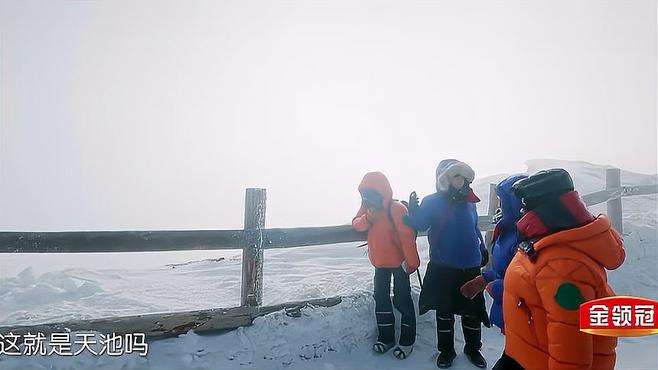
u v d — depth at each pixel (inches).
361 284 216.2
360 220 188.7
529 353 87.6
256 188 179.3
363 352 183.3
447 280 173.5
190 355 163.3
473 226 175.8
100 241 160.9
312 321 181.0
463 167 170.4
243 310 176.4
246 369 163.9
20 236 155.0
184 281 300.2
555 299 80.1
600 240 81.0
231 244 175.6
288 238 183.8
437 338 194.1
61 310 221.1
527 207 88.7
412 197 179.6
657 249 317.1
